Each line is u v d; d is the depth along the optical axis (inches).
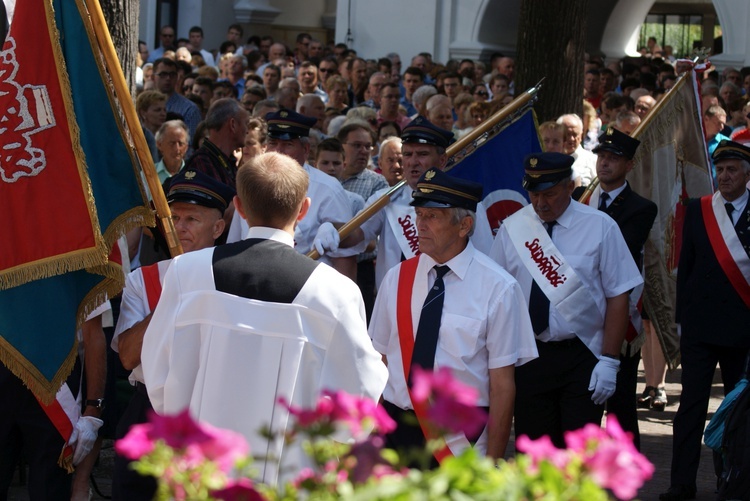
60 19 221.1
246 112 341.4
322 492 104.7
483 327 219.6
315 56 937.5
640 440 375.9
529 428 272.8
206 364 172.1
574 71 473.7
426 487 99.3
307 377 172.4
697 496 315.0
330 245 276.4
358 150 405.7
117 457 204.2
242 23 1302.9
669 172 362.9
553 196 265.7
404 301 225.8
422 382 103.9
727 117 665.6
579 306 265.6
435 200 220.4
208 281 173.8
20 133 215.2
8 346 215.2
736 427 272.8
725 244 317.4
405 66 1060.5
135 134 220.2
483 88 668.1
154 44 1227.2
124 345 206.2
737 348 314.5
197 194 229.0
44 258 213.6
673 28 1487.5
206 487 103.3
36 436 225.1
